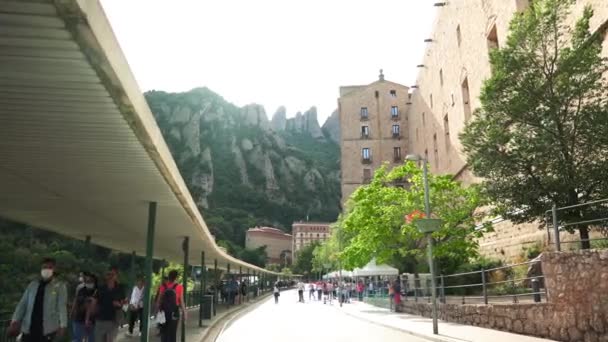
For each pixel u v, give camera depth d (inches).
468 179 1423.5
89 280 358.3
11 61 153.6
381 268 1419.8
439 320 835.4
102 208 430.9
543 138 604.7
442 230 971.3
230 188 7185.0
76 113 197.6
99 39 139.2
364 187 1178.6
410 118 2920.8
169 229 573.9
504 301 766.5
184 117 7337.6
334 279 2758.4
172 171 302.8
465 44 1434.5
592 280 458.0
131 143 235.9
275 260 6294.3
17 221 521.0
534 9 665.0
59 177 309.9
